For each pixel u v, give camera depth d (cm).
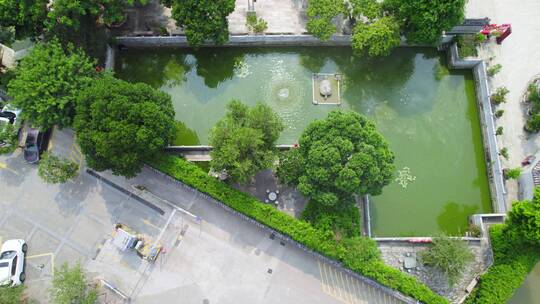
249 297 4847
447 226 5197
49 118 4519
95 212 5103
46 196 5147
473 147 5534
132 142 4309
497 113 5375
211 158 4984
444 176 5388
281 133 5466
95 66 5381
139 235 4997
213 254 4956
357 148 4266
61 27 4981
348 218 4650
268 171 5144
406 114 5609
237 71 5753
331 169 4156
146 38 5575
